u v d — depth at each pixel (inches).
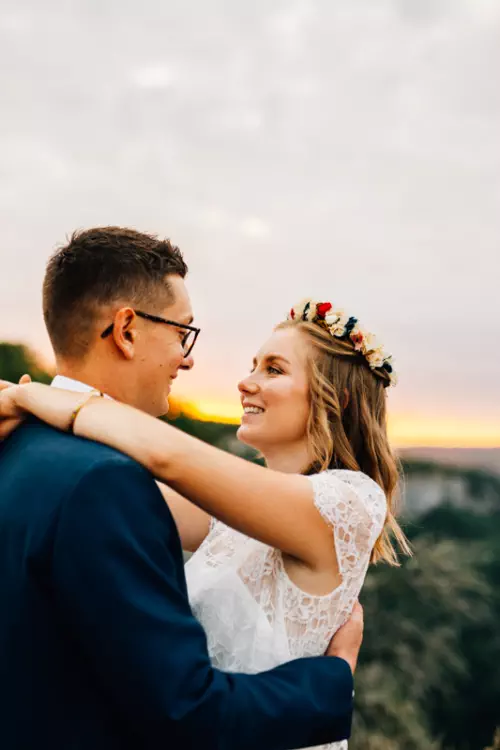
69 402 64.3
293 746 59.3
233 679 58.0
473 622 763.4
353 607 72.5
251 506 63.9
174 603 55.2
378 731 598.5
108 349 69.0
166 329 70.7
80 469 55.4
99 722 54.6
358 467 81.0
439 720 803.4
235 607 70.2
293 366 81.0
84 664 54.5
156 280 70.1
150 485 57.7
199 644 55.4
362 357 82.7
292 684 61.0
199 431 550.9
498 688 802.2
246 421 82.2
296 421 80.4
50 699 54.0
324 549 67.8
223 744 54.3
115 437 62.1
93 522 53.6
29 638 54.2
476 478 1022.4
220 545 76.5
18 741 53.8
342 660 65.9
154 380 71.1
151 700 52.0
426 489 1019.9
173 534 58.7
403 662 681.0
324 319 82.4
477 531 965.8
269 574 71.4
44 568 54.1
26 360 486.9
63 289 69.1
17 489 58.1
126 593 52.7
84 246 69.3
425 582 714.2
